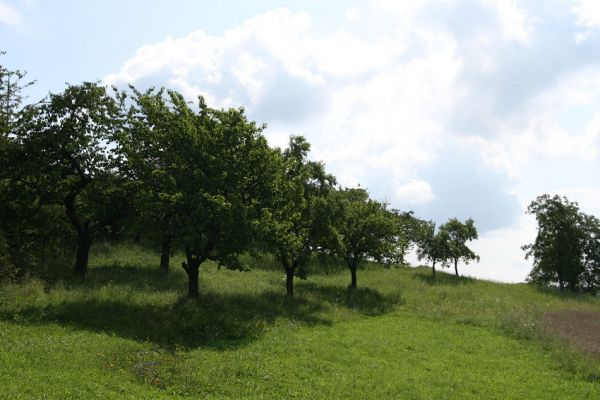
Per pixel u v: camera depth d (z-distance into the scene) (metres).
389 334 25.52
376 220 42.06
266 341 20.95
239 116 26.97
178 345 18.92
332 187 39.06
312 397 14.48
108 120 30.69
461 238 59.06
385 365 19.08
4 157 28.64
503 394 16.52
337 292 38.75
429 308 35.72
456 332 27.33
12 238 30.22
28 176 30.17
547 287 55.44
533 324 29.19
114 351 16.69
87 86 29.98
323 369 17.55
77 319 20.61
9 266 25.55
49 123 29.44
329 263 43.72
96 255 38.81
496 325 29.50
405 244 44.69
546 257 60.34
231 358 17.67
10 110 29.47
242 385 14.98
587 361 21.14
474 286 50.66
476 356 21.91
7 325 18.30
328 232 35.09
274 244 27.80
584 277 61.91
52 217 33.28
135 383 14.23
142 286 28.77
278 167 28.70
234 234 24.42
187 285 31.70
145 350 17.36
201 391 14.20
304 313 28.80
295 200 31.45
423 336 25.59
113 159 31.14
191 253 26.34
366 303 36.16
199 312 23.55
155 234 26.11
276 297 31.66
